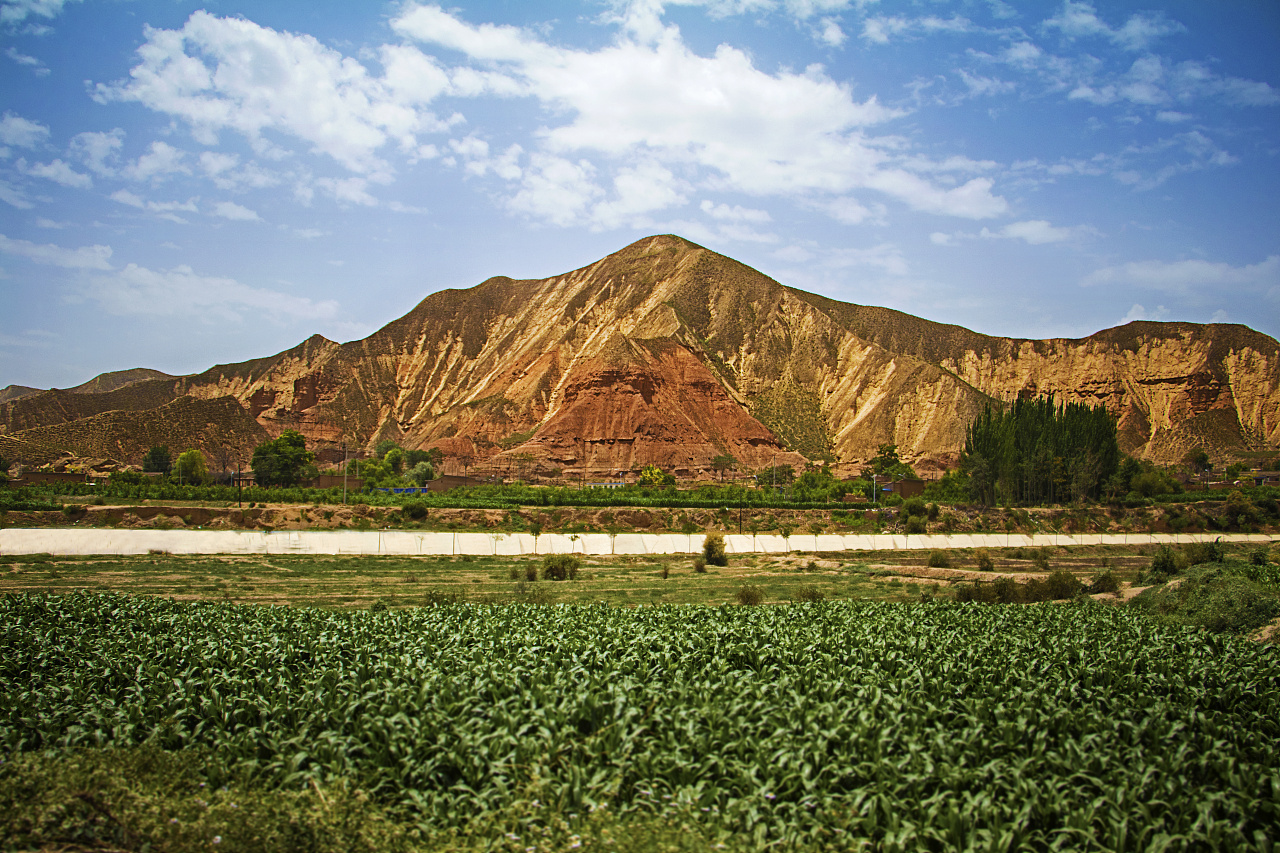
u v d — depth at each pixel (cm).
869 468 18438
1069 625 2736
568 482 18325
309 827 1025
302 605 3919
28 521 7469
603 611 3003
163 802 1110
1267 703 1694
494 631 2338
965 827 1095
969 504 10675
